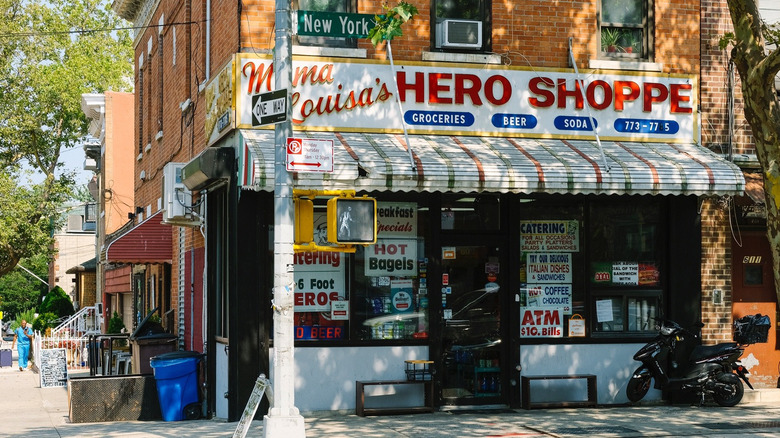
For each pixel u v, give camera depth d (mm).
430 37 13812
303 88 13156
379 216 13539
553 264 14133
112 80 47844
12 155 44875
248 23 13125
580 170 12812
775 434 11398
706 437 11219
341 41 13562
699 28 14797
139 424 13656
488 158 12797
